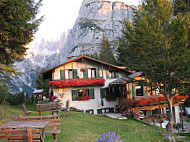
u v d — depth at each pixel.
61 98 20.30
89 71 21.83
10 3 7.99
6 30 8.48
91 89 21.19
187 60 8.56
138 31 10.00
